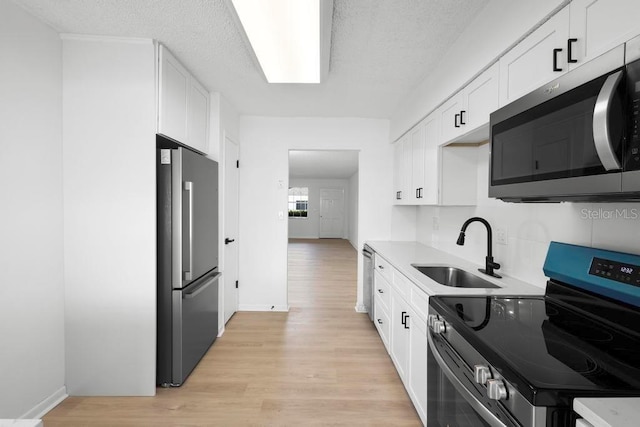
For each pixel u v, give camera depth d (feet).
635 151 2.63
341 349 9.34
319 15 5.44
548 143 3.67
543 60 4.14
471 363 3.61
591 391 2.51
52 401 6.59
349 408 6.65
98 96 6.88
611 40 3.14
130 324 7.02
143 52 6.91
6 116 5.52
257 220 12.65
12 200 5.66
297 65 7.48
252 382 7.60
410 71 8.32
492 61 5.32
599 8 3.28
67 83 6.82
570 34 3.67
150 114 6.93
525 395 2.62
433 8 5.67
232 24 6.32
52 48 6.53
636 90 2.62
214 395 7.08
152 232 6.98
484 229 7.68
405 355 7.02
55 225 6.66
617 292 3.83
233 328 10.87
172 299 7.32
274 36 6.17
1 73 5.43
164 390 7.26
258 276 12.70
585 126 3.13
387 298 8.89
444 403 4.57
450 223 9.55
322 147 12.66
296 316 12.10
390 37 6.66
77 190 6.89
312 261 24.66
